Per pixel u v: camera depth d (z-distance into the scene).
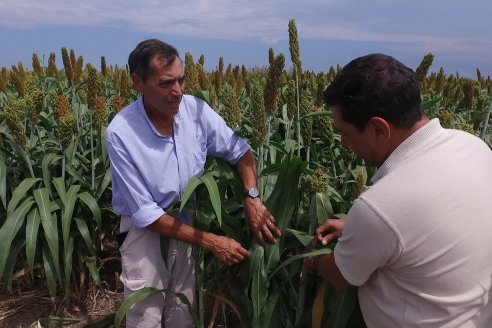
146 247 2.70
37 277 4.04
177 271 2.88
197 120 2.62
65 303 3.74
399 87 1.57
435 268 1.59
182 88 2.34
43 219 3.21
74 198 3.36
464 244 1.56
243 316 2.80
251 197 2.62
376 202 1.59
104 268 4.19
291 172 2.51
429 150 1.62
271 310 2.56
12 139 3.57
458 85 5.85
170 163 2.53
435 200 1.54
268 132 3.06
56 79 6.15
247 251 2.61
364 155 1.78
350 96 1.63
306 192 2.61
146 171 2.48
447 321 1.65
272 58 2.96
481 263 1.60
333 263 1.97
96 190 3.86
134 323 2.85
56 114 3.70
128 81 5.84
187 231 2.54
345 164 3.52
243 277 2.71
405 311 1.73
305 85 5.41
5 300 3.81
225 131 2.71
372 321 1.91
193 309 2.80
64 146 3.41
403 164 1.62
